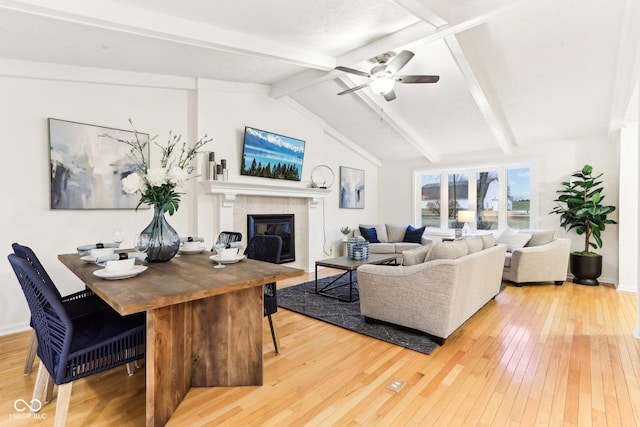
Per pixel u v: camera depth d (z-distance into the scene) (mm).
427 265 2719
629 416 1775
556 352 2561
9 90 2943
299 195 5430
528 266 4629
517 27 3162
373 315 3102
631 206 4441
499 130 5074
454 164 6551
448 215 6785
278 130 5168
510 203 6047
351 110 5434
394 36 3242
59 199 3188
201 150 4238
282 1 2561
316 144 5836
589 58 3400
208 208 4363
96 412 1838
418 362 2406
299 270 2062
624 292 4359
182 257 2494
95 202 3424
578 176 4859
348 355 2520
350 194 6781
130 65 3469
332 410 1852
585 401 1918
